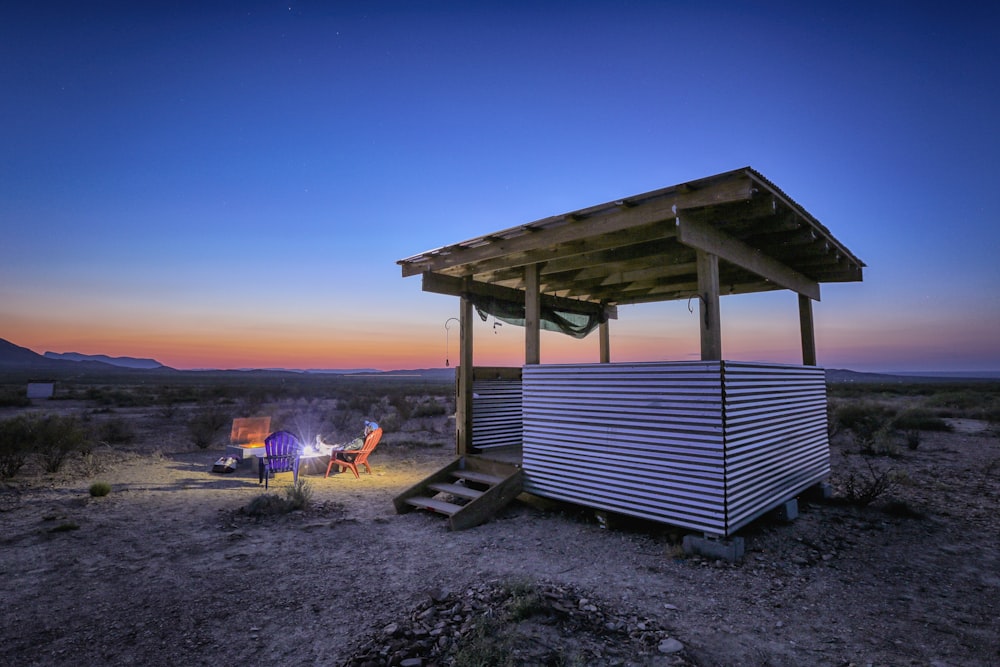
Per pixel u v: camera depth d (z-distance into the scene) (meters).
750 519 6.22
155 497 8.77
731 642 3.88
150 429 18.86
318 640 3.96
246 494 9.20
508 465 8.12
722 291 10.22
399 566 5.62
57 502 8.18
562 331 11.03
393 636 3.89
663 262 8.15
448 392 53.34
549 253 7.63
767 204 5.65
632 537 6.56
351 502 8.76
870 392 45.31
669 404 6.19
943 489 9.37
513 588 4.54
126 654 3.77
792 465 7.48
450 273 9.13
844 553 6.04
